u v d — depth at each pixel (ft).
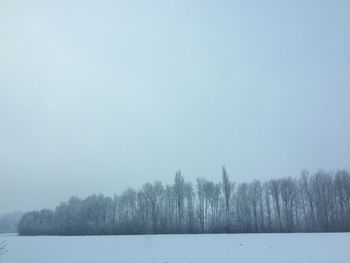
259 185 253.03
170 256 98.78
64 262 90.43
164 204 266.16
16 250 123.44
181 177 270.87
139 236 215.92
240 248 118.11
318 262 84.74
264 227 240.32
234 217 250.98
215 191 260.62
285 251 106.73
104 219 284.41
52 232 298.56
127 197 280.72
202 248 121.08
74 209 298.76
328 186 238.48
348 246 119.24
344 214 230.48
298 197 243.81
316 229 230.89
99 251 116.57
